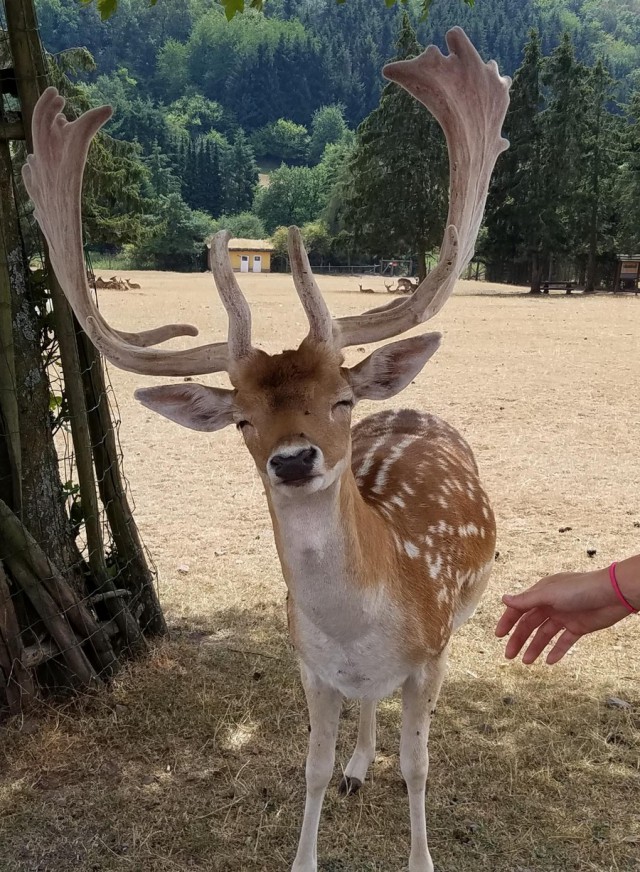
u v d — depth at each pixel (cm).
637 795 334
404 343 264
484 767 349
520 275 4647
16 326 376
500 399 1033
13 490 376
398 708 398
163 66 13875
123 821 322
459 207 277
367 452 370
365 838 315
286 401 239
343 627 261
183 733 374
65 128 261
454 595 315
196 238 7156
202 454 783
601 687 407
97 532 408
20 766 352
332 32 14925
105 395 411
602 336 1802
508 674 419
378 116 3778
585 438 841
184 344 1520
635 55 14575
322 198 9106
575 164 3747
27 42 350
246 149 10400
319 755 289
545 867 299
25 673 378
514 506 645
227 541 582
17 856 305
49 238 270
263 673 420
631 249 4122
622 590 228
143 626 444
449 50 273
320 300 245
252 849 310
